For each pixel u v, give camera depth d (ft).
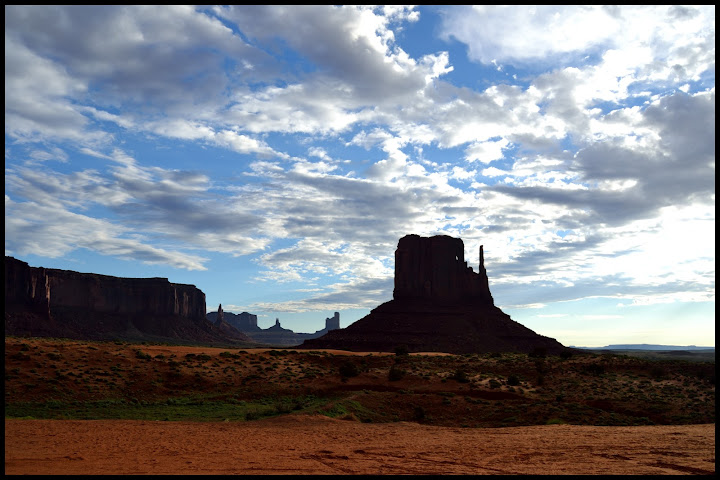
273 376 195.00
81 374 172.96
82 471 48.08
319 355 244.42
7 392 150.30
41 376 164.86
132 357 200.54
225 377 190.19
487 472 50.60
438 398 160.97
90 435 78.54
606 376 199.93
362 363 227.81
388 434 87.81
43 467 50.06
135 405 155.02
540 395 169.89
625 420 140.97
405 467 53.47
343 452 64.23
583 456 61.05
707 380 186.09
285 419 108.17
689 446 68.13
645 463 55.93
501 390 171.42
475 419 144.25
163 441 73.82
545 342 497.87
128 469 49.62
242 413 141.69
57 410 142.10
